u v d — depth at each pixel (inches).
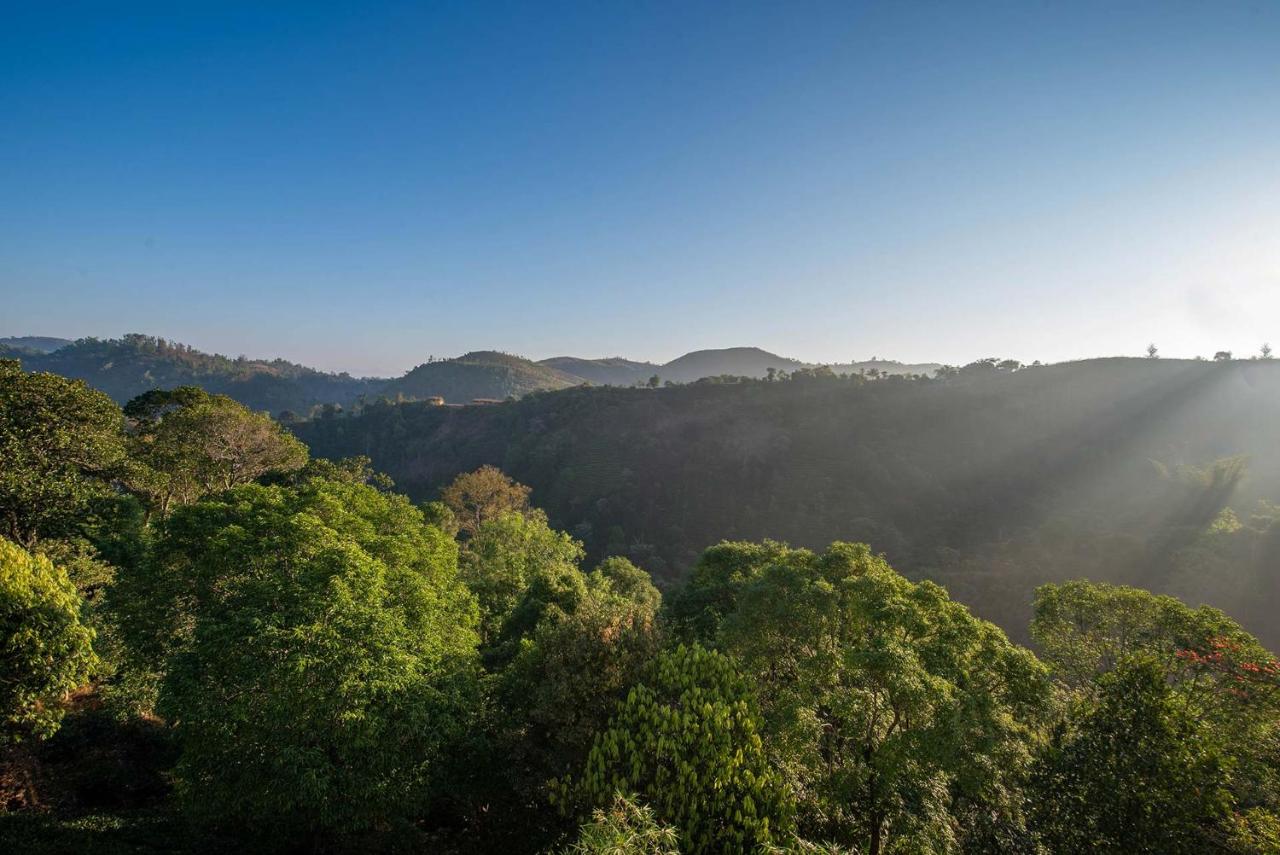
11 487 800.3
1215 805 426.3
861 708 515.5
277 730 513.0
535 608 977.5
